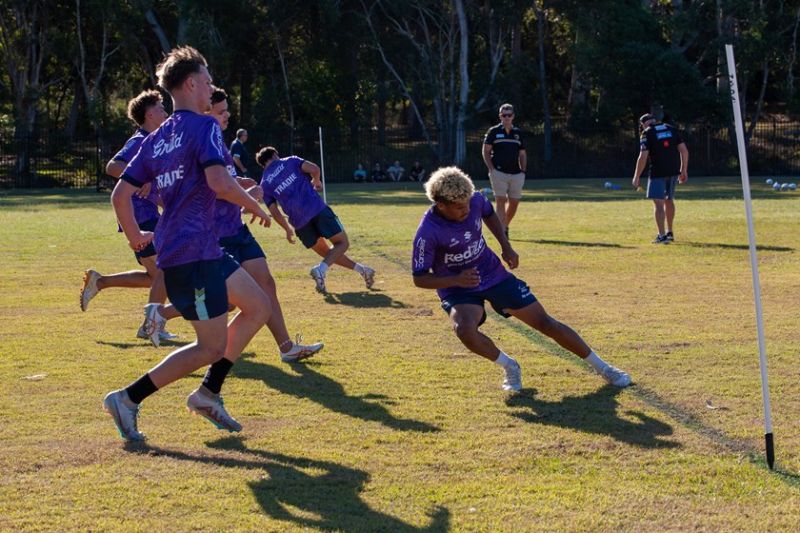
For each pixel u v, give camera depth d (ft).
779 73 192.95
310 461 18.65
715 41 163.73
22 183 160.25
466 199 22.75
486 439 19.93
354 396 23.43
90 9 164.86
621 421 21.11
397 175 165.68
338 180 169.58
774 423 20.70
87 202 104.68
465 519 15.70
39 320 33.60
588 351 24.29
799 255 48.70
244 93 186.19
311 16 174.50
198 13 161.99
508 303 24.17
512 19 168.45
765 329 30.73
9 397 23.26
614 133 182.80
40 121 202.18
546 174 175.22
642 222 68.03
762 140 183.62
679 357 27.02
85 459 18.74
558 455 18.90
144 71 188.65
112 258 51.44
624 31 163.12
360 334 31.04
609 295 37.86
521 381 24.23
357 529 15.33
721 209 77.41
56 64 187.52
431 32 185.57
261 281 27.20
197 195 18.92
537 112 182.70
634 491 16.88
